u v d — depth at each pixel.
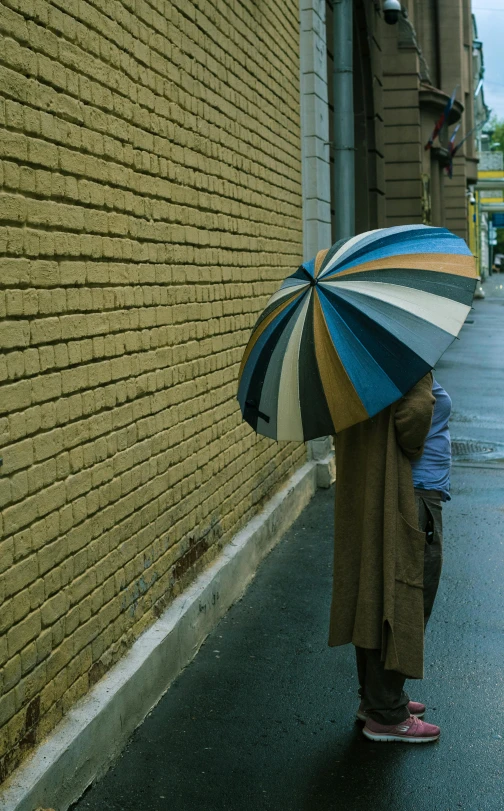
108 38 3.82
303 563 6.23
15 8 3.04
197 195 5.05
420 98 25.78
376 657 3.75
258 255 6.46
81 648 3.61
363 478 3.69
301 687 4.40
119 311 3.96
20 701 3.10
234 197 5.82
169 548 4.63
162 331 4.50
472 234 57.09
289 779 3.60
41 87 3.23
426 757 3.75
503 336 24.59
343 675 4.53
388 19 13.70
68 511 3.46
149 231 4.32
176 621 4.47
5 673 2.99
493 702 4.23
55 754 3.21
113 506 3.90
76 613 3.55
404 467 3.58
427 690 4.36
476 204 66.25
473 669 4.59
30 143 3.14
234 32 5.82
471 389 14.63
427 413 3.44
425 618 3.75
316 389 3.30
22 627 3.10
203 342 5.18
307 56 7.91
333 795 3.48
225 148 5.61
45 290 3.26
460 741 3.88
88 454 3.64
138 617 4.23
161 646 4.25
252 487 6.29
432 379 3.61
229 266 5.71
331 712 4.16
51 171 3.30
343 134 9.35
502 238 125.88
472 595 5.64
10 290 3.01
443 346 3.17
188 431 4.91
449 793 3.48
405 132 23.09
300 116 7.91
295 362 3.36
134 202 4.12
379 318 3.26
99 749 3.56
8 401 3.00
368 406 3.23
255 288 6.37
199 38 5.07
